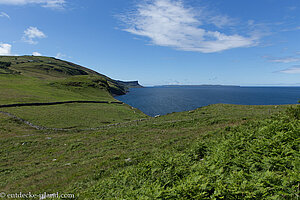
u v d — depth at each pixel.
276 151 7.71
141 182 9.36
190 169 8.90
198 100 182.00
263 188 5.38
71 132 43.12
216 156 9.27
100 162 18.31
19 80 135.88
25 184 15.68
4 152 27.50
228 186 5.82
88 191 11.36
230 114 37.31
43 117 54.25
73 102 89.81
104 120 63.03
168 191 6.41
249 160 7.64
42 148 29.02
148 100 182.25
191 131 26.48
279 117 16.72
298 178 5.32
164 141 22.70
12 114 51.53
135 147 22.62
